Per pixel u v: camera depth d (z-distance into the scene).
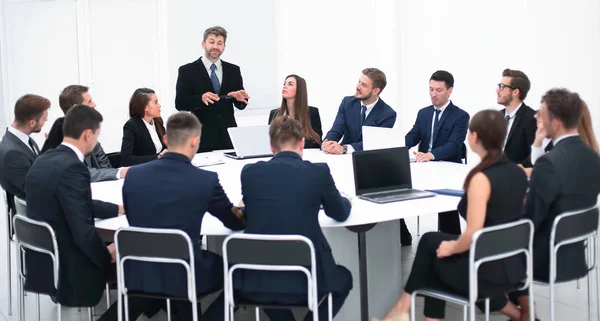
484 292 2.90
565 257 3.15
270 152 5.21
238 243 2.79
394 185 3.70
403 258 5.02
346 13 8.78
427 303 3.16
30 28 9.20
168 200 2.91
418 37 7.61
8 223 4.04
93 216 3.19
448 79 4.98
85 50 9.45
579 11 5.65
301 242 2.72
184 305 3.28
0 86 9.15
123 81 9.69
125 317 3.05
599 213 3.21
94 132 3.24
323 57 9.37
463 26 6.93
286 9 9.98
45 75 9.34
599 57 5.50
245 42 9.96
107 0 9.47
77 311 4.18
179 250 2.84
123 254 2.94
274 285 2.85
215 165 4.82
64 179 3.05
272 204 2.85
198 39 9.69
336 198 2.97
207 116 5.82
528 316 3.36
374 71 5.32
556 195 3.08
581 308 3.96
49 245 3.11
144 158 4.88
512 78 4.56
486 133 2.88
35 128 3.99
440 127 5.06
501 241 2.82
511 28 6.36
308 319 3.14
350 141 5.56
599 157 3.20
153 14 9.70
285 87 5.39
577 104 3.14
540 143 3.76
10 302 4.06
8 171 3.79
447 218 4.71
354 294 3.59
